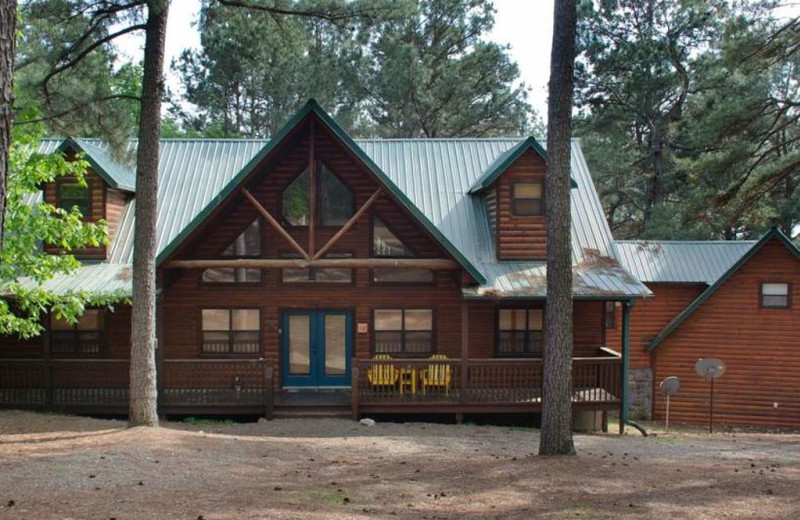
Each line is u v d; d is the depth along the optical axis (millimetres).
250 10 14922
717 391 21828
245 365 18438
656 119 35625
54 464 10438
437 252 18656
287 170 18703
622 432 18016
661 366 22516
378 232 18812
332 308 19016
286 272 18953
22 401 17266
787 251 21219
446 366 18078
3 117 5840
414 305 19062
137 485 9281
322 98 35969
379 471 10969
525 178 19172
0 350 18703
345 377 19125
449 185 21516
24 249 14547
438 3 37781
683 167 23562
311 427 16297
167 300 18719
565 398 12188
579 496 9305
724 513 8578
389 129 38250
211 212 16906
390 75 35656
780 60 20562
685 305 23500
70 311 14906
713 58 24812
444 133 38750
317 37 22828
